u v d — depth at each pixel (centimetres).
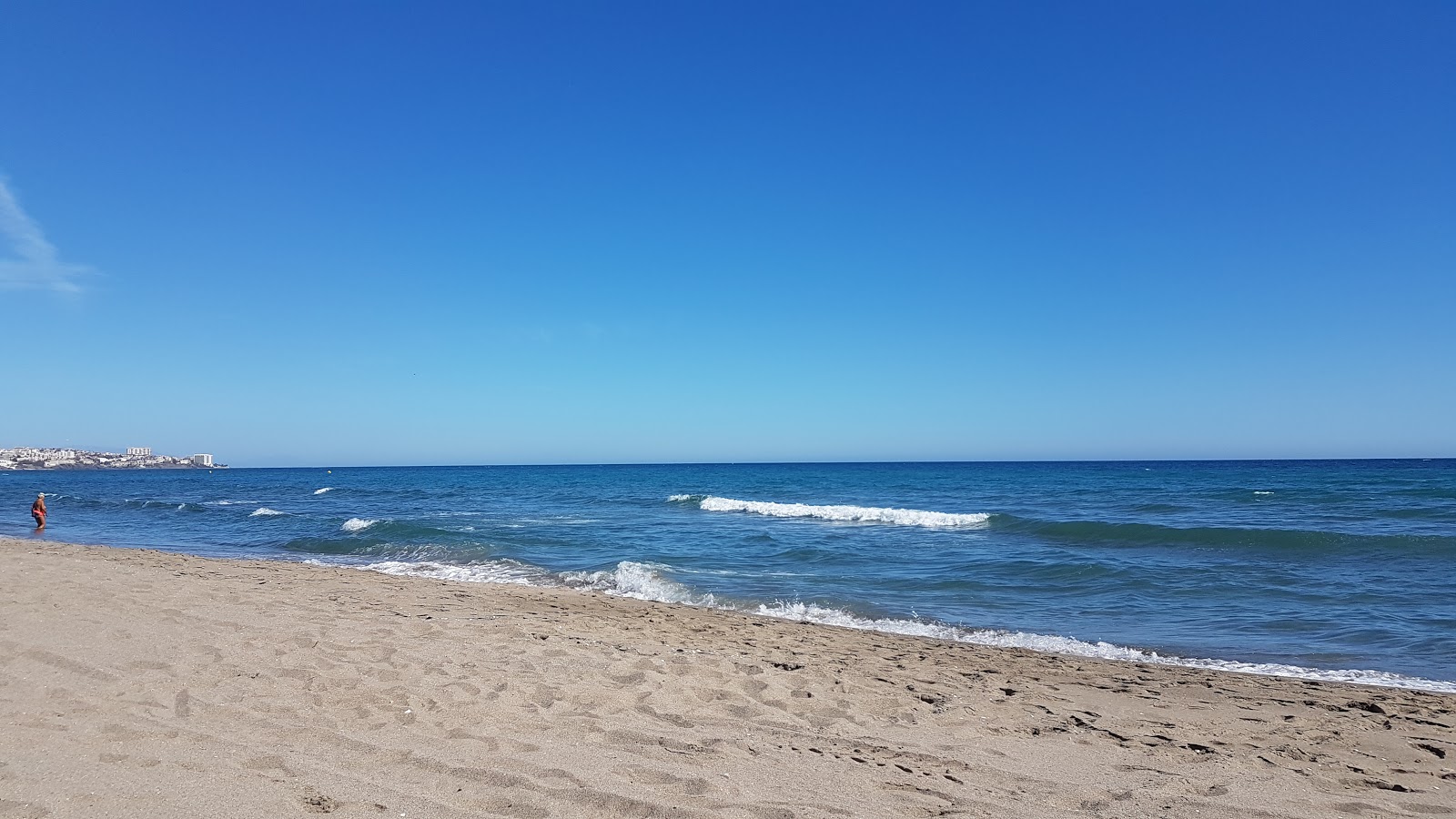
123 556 1599
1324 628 1091
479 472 13338
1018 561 1677
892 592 1381
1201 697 730
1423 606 1204
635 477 9069
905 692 694
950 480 6538
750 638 941
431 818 356
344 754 437
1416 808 448
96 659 620
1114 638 1058
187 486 7156
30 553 1549
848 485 6003
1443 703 718
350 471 16062
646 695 611
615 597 1284
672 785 418
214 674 594
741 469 14712
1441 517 2544
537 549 2002
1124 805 433
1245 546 1897
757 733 534
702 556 1838
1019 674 812
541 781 410
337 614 902
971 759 507
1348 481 4809
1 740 426
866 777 456
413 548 1978
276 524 2795
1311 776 502
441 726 500
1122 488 4759
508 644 769
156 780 382
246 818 344
